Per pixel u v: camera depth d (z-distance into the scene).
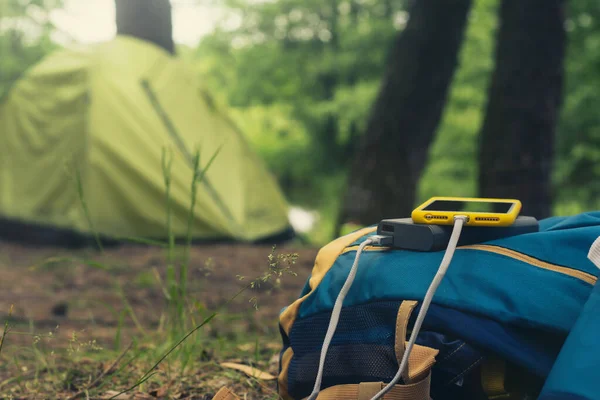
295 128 30.56
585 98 19.98
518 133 6.55
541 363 1.41
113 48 8.00
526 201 6.56
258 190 8.38
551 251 1.51
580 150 19.73
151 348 2.77
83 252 6.74
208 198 7.52
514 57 6.59
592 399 1.20
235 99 29.50
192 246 7.16
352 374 1.57
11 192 7.62
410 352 1.47
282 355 1.80
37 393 2.29
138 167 7.29
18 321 4.04
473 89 21.58
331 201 27.12
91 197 7.14
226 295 4.76
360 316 1.57
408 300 1.51
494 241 1.57
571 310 1.40
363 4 27.89
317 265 1.77
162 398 2.22
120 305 4.56
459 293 1.48
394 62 8.15
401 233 1.60
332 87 28.44
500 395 1.54
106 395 2.24
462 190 22.31
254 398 2.23
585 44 20.20
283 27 28.59
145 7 8.52
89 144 7.27
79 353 2.88
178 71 8.31
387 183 8.19
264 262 6.11
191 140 7.84
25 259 6.31
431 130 8.31
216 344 3.05
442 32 7.87
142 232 7.24
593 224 1.63
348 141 29.19
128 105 7.59
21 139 7.74
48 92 7.81
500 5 6.80
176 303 2.74
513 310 1.43
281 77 28.75
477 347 1.45
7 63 22.20
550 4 6.50
